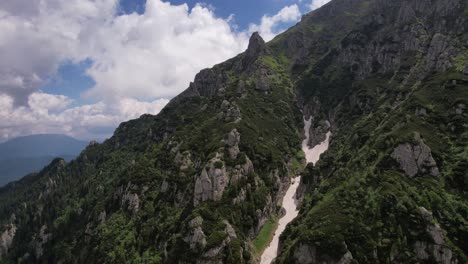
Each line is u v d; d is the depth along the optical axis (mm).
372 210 110562
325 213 118250
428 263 97688
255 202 146125
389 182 116812
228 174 150000
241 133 174875
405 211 106000
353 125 195625
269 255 130250
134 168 199625
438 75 166625
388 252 100750
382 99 195125
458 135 128000
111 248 153625
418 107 144875
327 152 182000
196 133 192750
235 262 117938
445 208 106750
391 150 127125
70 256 184875
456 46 180250
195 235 125312
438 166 119562
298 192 165500
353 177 131750
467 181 112062
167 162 186000
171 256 126562
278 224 148375
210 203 139625
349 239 104500
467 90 143000
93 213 197125
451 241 99562
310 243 107125
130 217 167625
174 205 154750
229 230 127625
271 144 184125
